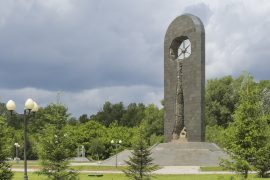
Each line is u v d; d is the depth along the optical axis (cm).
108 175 4566
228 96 10188
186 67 6431
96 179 4084
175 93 6556
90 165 6078
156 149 6162
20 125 10769
